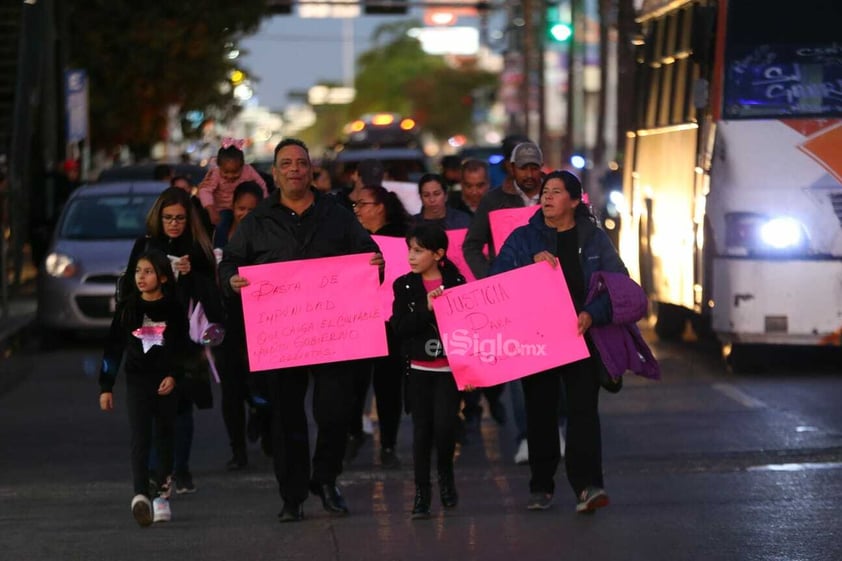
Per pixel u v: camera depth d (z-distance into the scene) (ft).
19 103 113.19
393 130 217.56
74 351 80.28
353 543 37.17
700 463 47.29
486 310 38.86
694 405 58.80
